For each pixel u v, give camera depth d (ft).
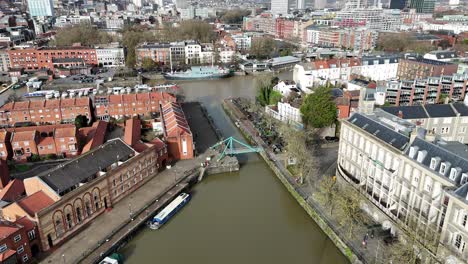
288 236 287.48
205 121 549.54
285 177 359.66
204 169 377.91
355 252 248.93
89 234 275.80
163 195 334.03
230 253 267.39
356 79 625.00
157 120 504.84
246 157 428.15
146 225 298.35
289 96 547.90
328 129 461.37
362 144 306.14
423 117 395.55
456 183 217.77
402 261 229.25
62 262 245.24
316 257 263.90
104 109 535.19
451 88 547.08
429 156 241.55
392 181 269.44
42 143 405.39
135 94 549.54
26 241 241.76
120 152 332.39
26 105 504.84
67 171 286.05
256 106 582.76
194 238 285.02
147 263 257.34
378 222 282.77
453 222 213.05
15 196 298.15
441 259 221.25
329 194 298.76
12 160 401.90
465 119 405.18
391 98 529.45
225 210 323.78
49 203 262.26
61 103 512.22
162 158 382.42
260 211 322.55
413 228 250.37
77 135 418.92
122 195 325.62
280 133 448.24
